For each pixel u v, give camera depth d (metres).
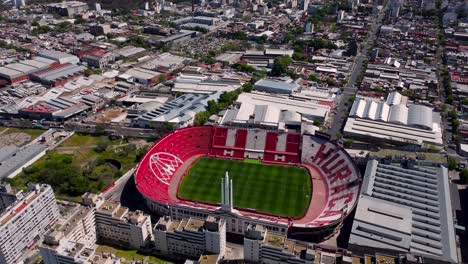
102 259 183.62
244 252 199.00
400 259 180.88
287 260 189.88
